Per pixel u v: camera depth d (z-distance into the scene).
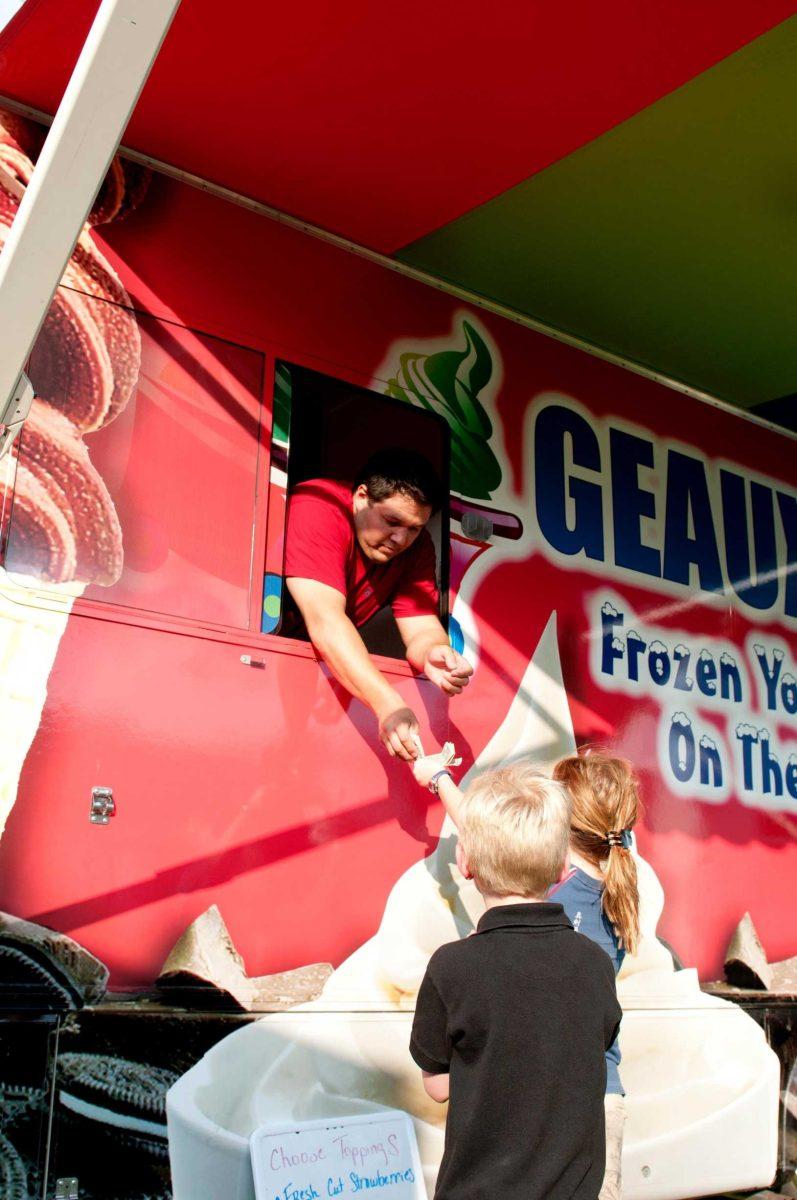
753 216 3.95
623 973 3.83
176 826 2.96
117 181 3.23
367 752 3.36
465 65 2.96
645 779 4.09
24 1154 2.56
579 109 3.13
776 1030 4.19
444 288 3.95
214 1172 2.81
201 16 2.77
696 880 4.14
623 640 4.15
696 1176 3.78
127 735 2.92
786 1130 4.09
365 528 3.54
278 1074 2.98
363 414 3.61
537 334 4.18
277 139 3.24
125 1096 2.72
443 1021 1.92
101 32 1.91
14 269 2.05
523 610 3.88
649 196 3.85
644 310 4.48
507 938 1.95
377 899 3.30
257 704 3.18
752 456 4.84
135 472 3.08
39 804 2.76
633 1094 3.73
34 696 2.80
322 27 2.82
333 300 3.62
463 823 2.13
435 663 3.58
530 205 3.85
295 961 3.10
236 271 3.42
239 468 3.28
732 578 4.60
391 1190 3.05
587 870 2.71
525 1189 1.73
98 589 2.96
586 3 2.73
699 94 3.40
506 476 3.95
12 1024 2.62
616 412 4.36
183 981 2.88
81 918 2.76
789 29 3.13
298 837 3.18
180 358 3.24
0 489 2.84
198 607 3.12
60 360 3.01
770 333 4.62
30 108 3.07
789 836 4.50
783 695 4.66
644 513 4.35
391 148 3.28
